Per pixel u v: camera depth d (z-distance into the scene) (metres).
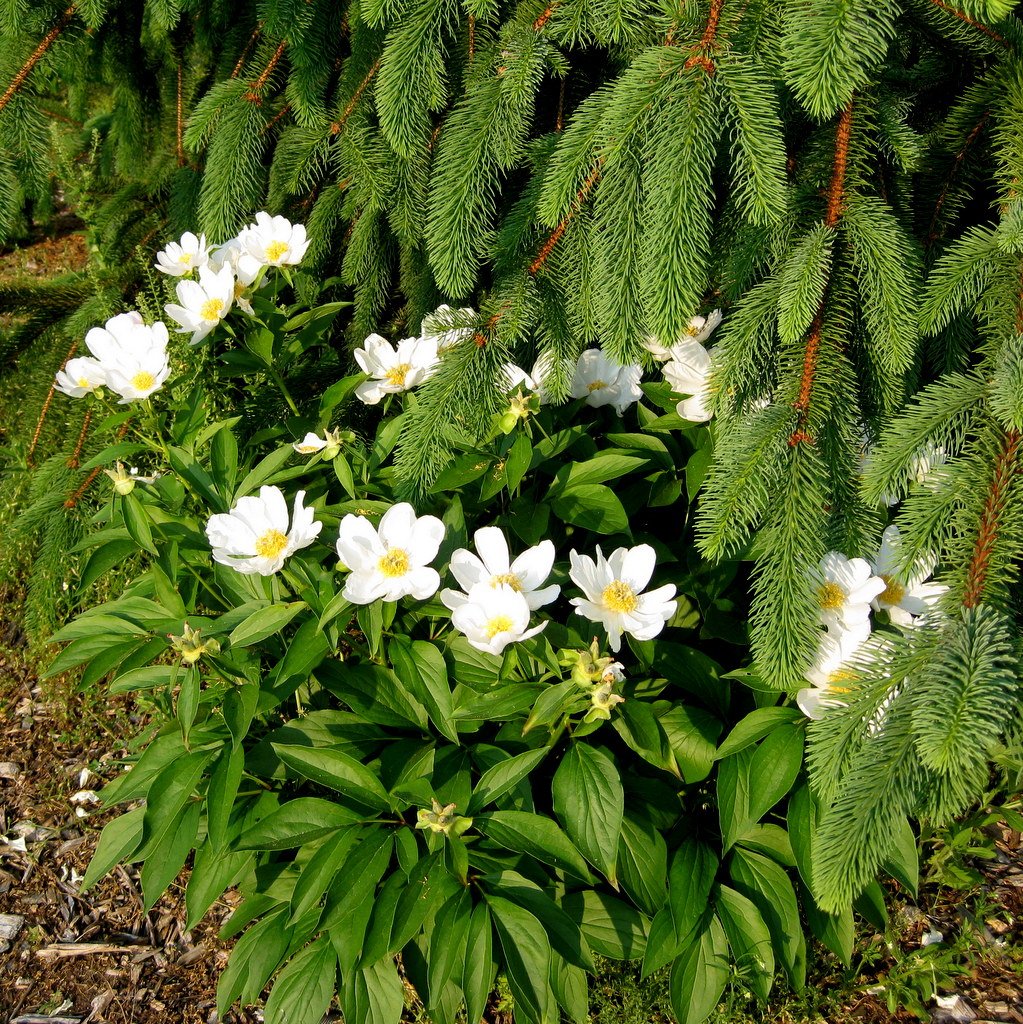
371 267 1.56
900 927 1.27
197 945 1.36
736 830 1.12
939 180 1.24
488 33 1.32
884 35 1.09
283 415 1.53
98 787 1.54
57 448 1.70
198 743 1.18
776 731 1.15
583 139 1.13
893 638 1.03
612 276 1.13
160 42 1.73
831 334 1.12
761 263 1.19
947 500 1.04
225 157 1.45
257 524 1.14
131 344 1.31
